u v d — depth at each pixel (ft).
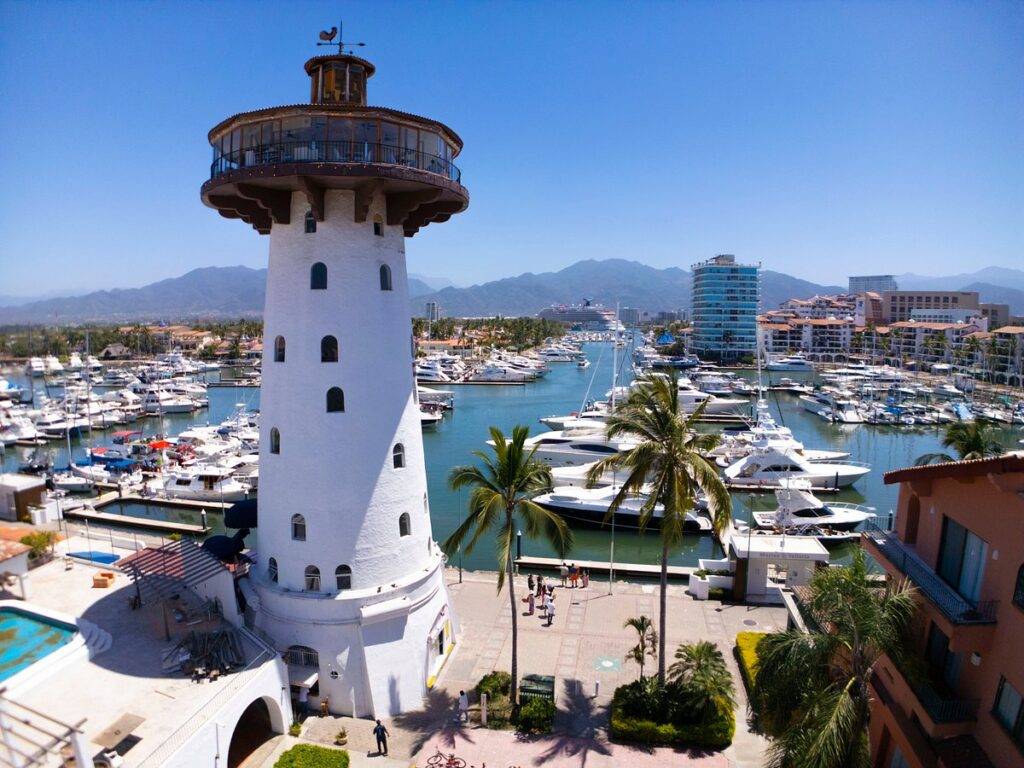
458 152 106.93
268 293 98.63
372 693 93.71
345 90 95.96
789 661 68.08
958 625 61.41
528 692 96.02
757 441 255.70
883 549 78.43
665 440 93.09
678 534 91.50
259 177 86.38
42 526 157.58
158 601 100.94
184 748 71.61
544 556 178.70
